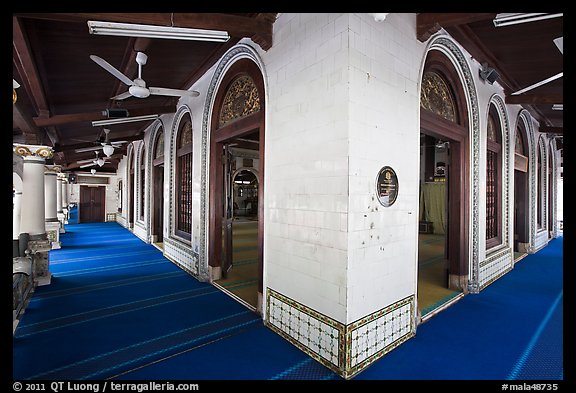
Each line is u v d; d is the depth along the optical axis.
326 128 2.69
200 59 4.72
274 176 3.36
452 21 3.05
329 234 2.64
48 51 3.76
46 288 4.63
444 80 4.18
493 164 5.55
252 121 3.88
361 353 2.55
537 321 3.46
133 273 5.55
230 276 5.23
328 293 2.62
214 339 3.03
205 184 5.12
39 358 2.65
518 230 7.60
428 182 11.48
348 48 2.52
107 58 4.20
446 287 4.56
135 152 10.67
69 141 9.00
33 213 5.21
